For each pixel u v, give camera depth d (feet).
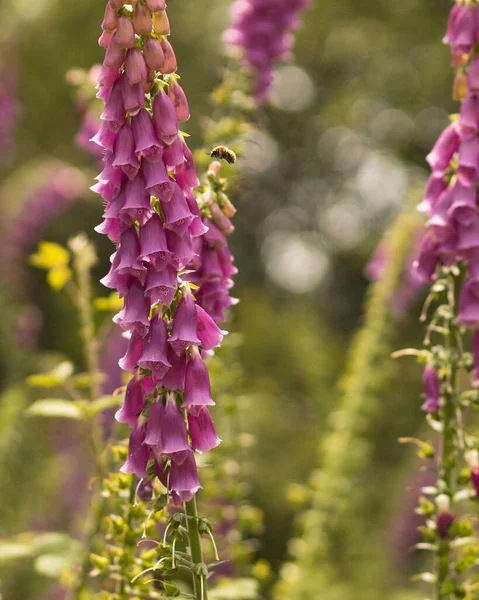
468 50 16.22
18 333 51.70
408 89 102.17
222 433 25.29
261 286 109.29
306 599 28.02
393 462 55.36
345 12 100.94
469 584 19.34
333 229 110.01
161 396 12.84
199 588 13.28
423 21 98.73
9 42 60.54
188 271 13.15
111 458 21.25
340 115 104.32
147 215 12.58
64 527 39.19
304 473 55.11
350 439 29.58
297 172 114.11
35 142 90.38
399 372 58.90
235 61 25.54
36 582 36.99
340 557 36.29
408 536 39.01
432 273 17.37
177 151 12.34
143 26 11.89
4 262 54.70
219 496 24.57
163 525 20.76
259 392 60.85
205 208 14.64
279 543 53.93
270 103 25.58
